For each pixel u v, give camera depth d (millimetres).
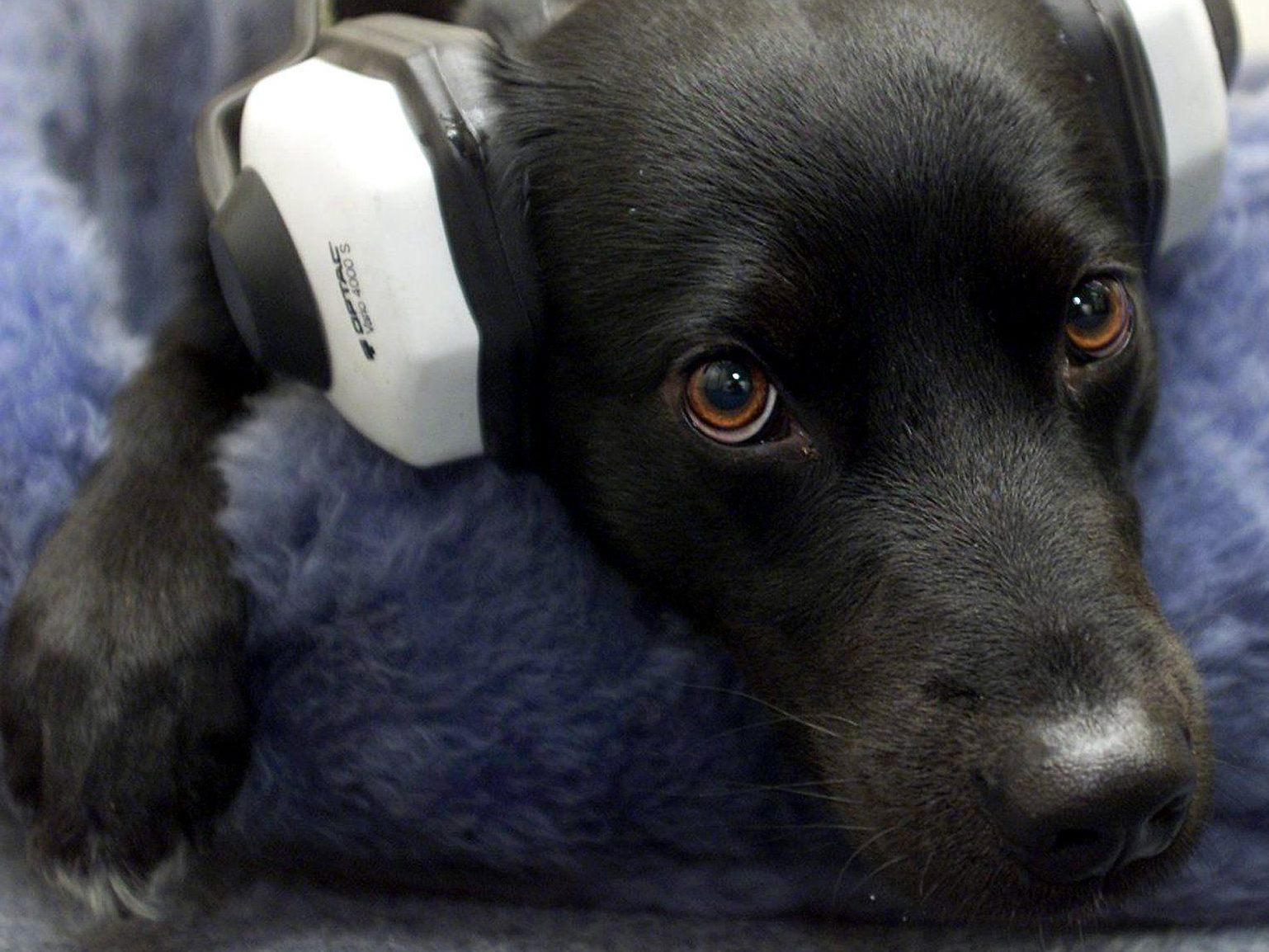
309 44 641
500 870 624
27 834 622
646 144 596
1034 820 547
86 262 658
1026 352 587
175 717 605
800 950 620
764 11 604
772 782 614
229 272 618
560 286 607
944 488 581
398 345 596
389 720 609
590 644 613
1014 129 590
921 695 571
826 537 588
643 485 608
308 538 617
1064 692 555
